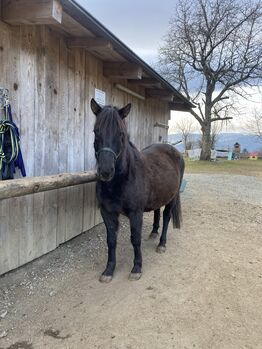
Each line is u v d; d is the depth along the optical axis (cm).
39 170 333
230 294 282
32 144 318
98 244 398
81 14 277
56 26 322
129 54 384
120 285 296
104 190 292
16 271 303
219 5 1920
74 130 400
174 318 245
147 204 334
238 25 1930
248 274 323
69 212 386
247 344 216
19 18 258
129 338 221
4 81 275
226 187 963
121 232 449
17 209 296
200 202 691
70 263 338
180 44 2050
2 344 214
